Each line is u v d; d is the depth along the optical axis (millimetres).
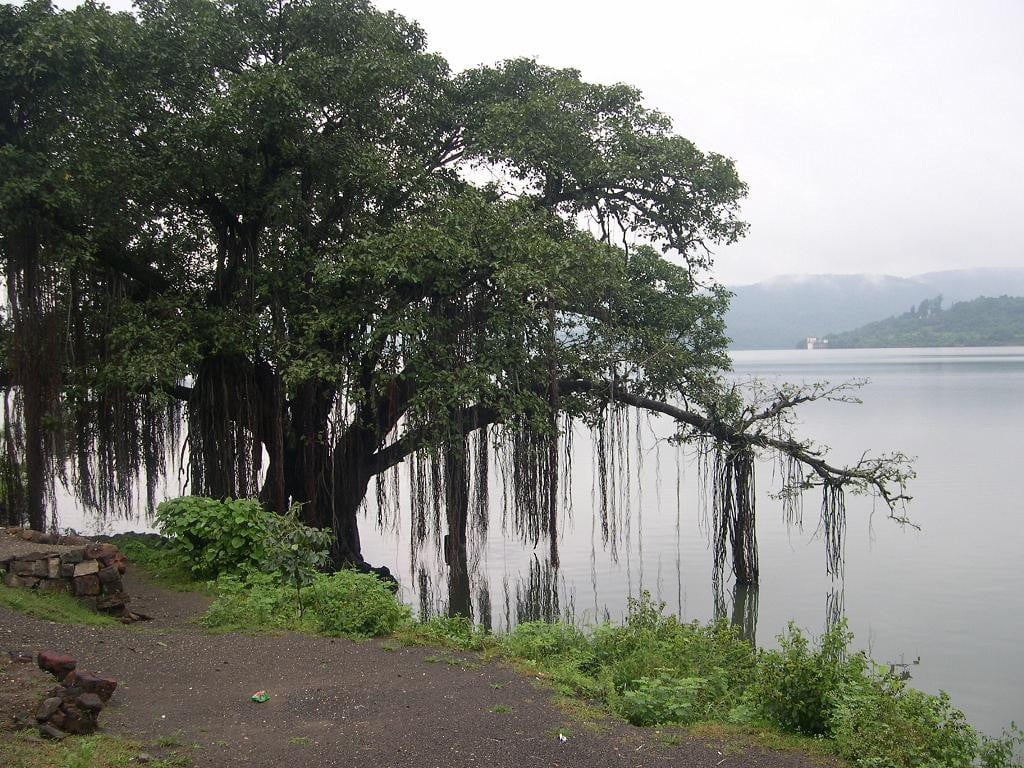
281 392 19656
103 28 16984
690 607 19016
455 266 17672
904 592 20000
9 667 7195
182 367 16906
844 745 7645
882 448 44188
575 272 19297
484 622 17609
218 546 13664
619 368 21188
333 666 9234
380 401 20469
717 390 21812
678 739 7727
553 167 20547
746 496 21172
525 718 7848
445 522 20062
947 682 13969
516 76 22188
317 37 19422
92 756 6148
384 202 20203
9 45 16000
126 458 19312
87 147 16984
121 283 18688
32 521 17312
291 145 18328
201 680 8539
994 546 24641
